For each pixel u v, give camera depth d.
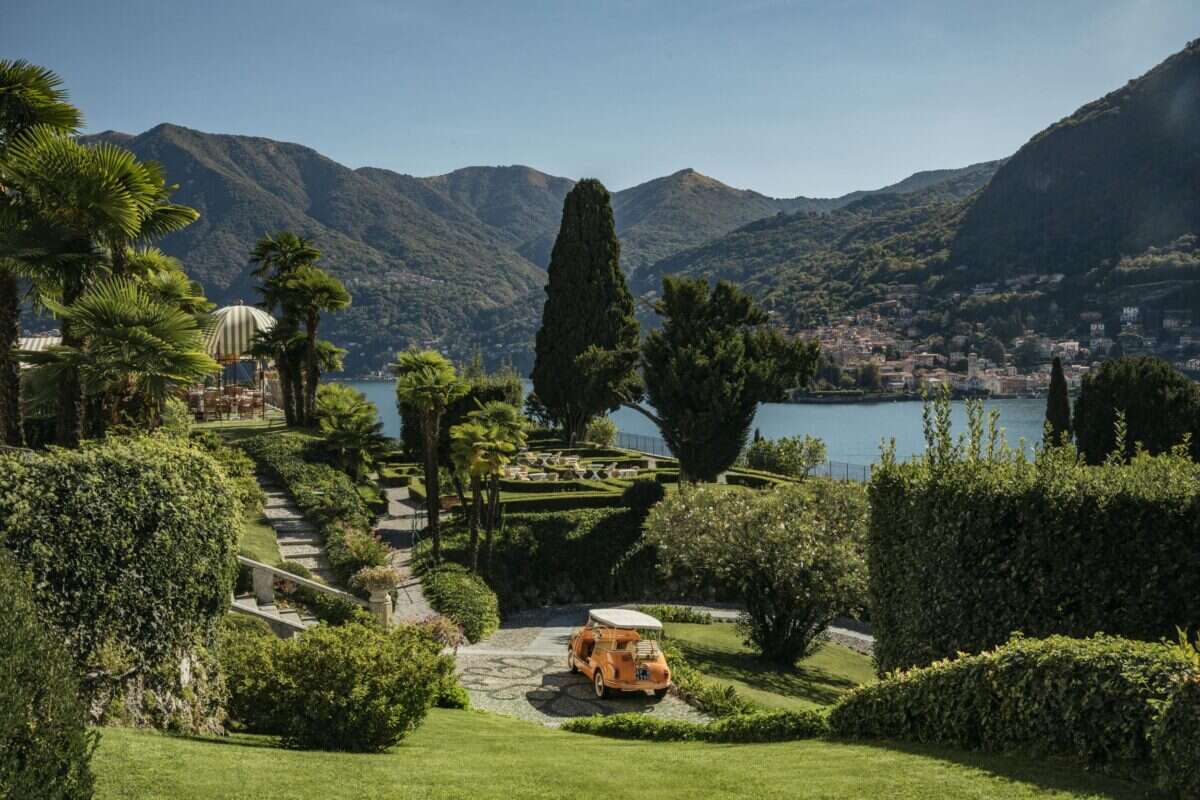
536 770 9.15
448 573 28.98
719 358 38.19
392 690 10.30
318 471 34.72
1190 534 9.67
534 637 27.16
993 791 6.90
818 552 24.80
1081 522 10.23
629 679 19.62
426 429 30.48
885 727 9.97
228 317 51.09
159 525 10.29
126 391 17.75
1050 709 7.70
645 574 35.16
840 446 75.44
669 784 8.36
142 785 7.04
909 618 12.16
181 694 10.33
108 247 17.03
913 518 12.14
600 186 57.34
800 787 7.70
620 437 69.81
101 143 16.02
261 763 8.36
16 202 16.09
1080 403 38.62
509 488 39.62
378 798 7.53
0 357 15.76
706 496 28.56
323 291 41.72
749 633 26.70
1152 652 7.25
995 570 10.95
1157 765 6.54
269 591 21.61
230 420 46.69
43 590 8.93
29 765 4.96
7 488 8.99
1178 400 36.31
